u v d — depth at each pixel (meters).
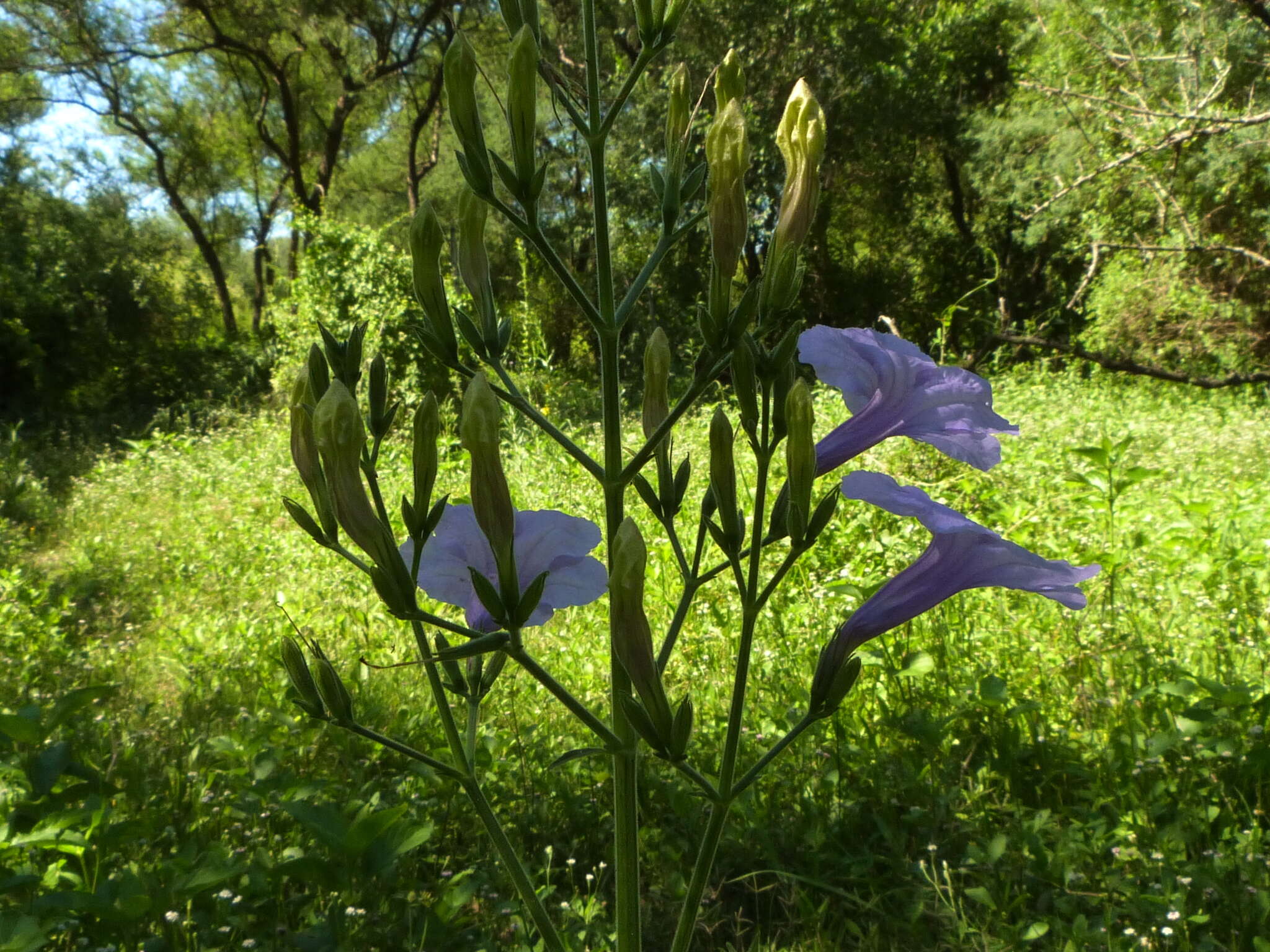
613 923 2.65
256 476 9.72
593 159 1.59
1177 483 6.89
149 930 2.50
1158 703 3.33
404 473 8.22
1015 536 5.01
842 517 5.62
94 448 14.20
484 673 1.68
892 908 2.65
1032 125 16.19
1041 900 2.56
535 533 1.59
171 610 6.07
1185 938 2.29
